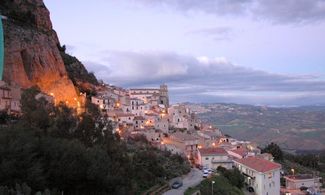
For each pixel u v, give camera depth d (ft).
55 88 426.92
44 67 425.69
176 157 392.06
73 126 237.66
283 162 537.65
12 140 177.27
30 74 407.85
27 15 450.71
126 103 587.68
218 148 432.66
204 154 409.28
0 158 166.09
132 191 215.51
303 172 490.08
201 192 260.83
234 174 352.69
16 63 388.78
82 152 197.77
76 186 189.67
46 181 172.24
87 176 188.65
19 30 417.28
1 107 314.35
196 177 337.52
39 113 224.94
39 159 179.01
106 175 196.75
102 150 218.59
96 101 532.73
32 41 424.05
